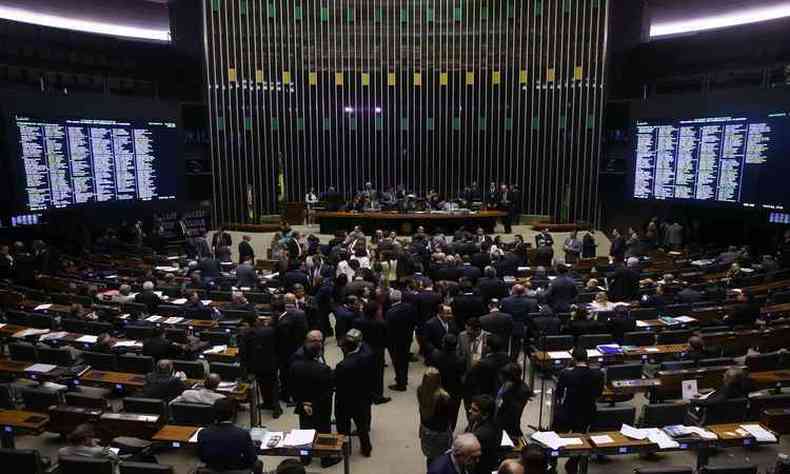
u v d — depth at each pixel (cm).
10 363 830
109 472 538
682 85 2239
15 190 1669
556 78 2538
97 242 1833
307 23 2584
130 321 992
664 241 2000
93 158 1894
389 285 1395
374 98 2666
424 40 2628
